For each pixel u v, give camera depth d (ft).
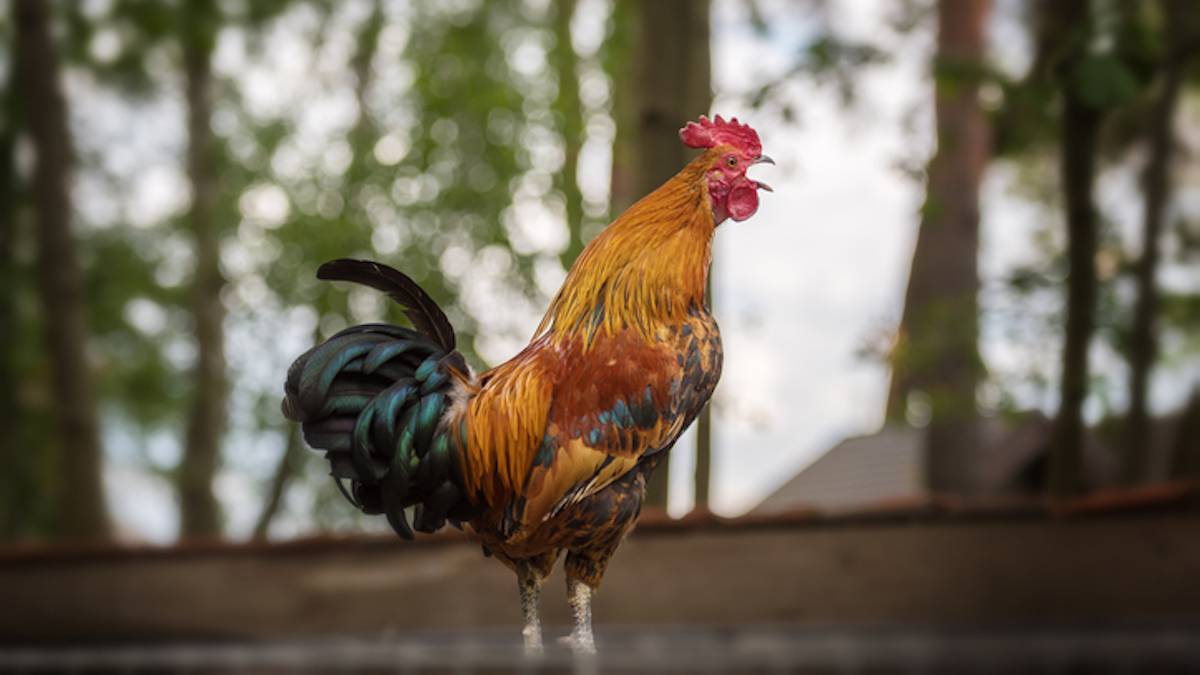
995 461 62.08
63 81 52.70
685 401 13.42
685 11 30.53
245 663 19.89
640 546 24.14
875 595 23.16
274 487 68.69
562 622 24.40
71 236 52.49
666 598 23.85
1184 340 65.26
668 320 13.53
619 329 13.42
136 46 63.77
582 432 13.08
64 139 52.49
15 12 51.65
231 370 70.28
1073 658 15.78
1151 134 60.44
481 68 64.28
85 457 51.85
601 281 13.70
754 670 14.75
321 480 69.46
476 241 63.41
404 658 17.60
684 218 13.87
